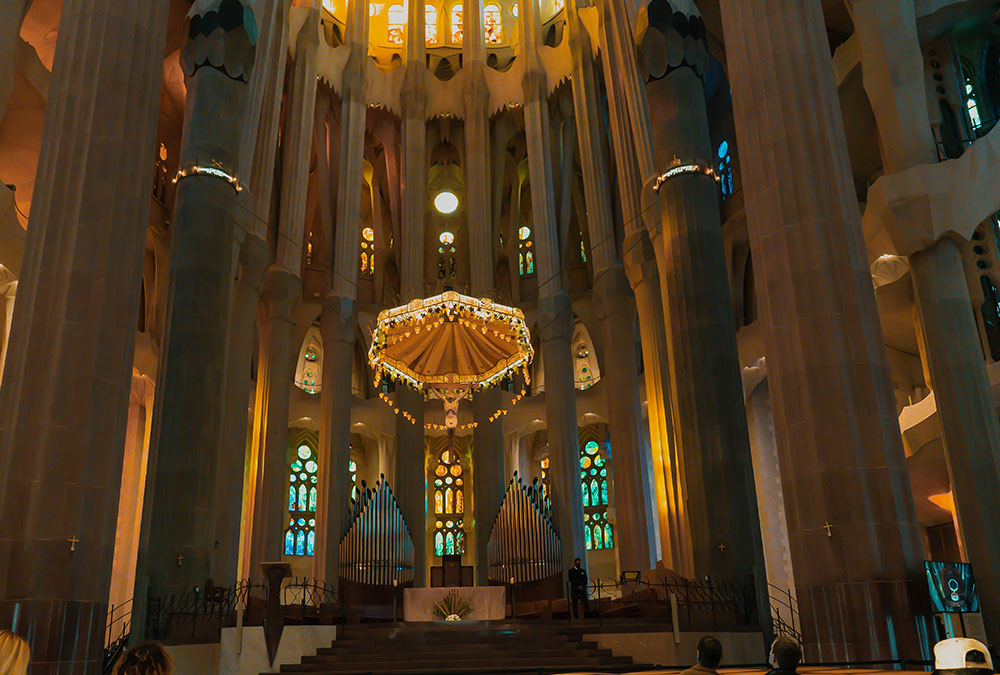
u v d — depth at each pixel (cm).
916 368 2067
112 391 1025
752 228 1140
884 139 1459
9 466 943
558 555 1867
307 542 2786
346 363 2520
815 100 1129
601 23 2372
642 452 2380
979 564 1260
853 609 932
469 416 2794
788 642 440
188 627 1248
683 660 1173
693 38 1766
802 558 990
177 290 1592
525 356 1958
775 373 1063
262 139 2208
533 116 2730
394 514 1912
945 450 1344
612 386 2453
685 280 1634
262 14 1977
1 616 888
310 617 1472
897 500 957
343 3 2947
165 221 2308
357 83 2712
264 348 2391
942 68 1597
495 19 3102
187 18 1744
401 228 2741
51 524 932
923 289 1394
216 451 1539
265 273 2192
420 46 2877
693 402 1555
